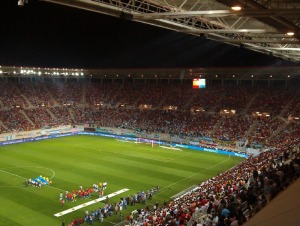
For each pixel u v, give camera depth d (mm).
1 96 80125
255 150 57375
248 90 79375
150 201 36031
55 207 33281
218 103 77938
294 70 72625
